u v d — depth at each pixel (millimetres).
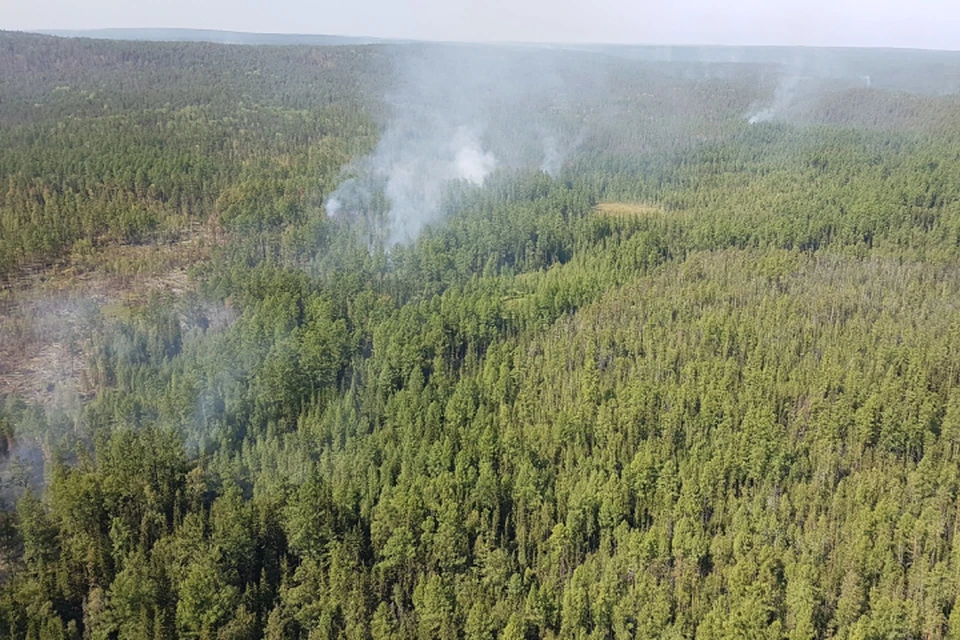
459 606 70938
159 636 67688
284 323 115750
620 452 92000
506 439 91375
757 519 80438
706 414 97375
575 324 125312
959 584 70250
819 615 71000
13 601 69875
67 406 103812
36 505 78250
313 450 95438
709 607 70750
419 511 78750
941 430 96688
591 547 83125
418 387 106062
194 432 96812
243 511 77438
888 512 79000
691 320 124375
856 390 100062
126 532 76500
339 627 70375
